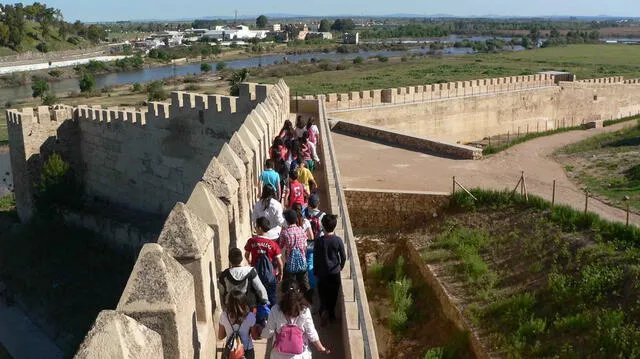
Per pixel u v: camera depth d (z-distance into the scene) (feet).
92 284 112.16
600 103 217.97
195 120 109.19
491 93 186.29
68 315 102.83
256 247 30.78
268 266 30.32
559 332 62.49
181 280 20.79
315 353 31.12
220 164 34.45
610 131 176.14
